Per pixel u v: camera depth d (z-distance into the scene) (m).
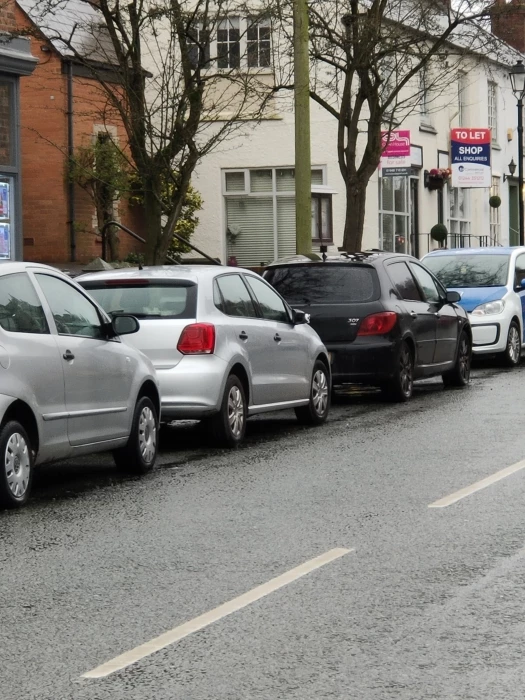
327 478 20.98
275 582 13.88
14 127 44.19
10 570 14.75
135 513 18.23
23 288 19.73
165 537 16.45
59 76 57.94
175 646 11.55
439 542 15.77
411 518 17.31
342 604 12.89
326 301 32.00
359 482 20.48
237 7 40.03
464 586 13.52
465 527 16.66
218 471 22.19
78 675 10.76
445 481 20.33
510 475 20.75
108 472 22.58
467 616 12.35
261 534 16.50
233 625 12.20
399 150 53.12
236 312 25.91
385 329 31.70
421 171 75.19
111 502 19.23
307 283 32.28
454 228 80.88
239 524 17.23
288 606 12.86
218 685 10.40
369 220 69.06
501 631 11.80
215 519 17.62
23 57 43.88
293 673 10.66
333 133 67.88
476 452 23.48
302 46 37.16
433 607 12.70
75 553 15.60
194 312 24.52
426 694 10.05
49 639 11.88
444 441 25.12
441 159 77.81
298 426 28.86
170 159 36.16
